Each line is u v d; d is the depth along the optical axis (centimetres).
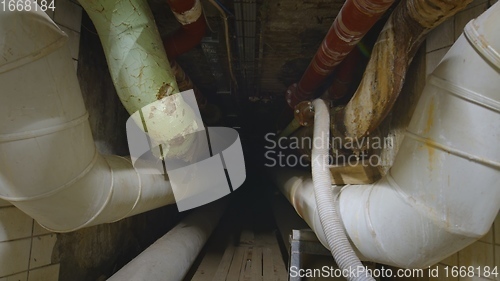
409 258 108
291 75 329
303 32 234
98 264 208
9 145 95
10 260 141
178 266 207
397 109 181
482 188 90
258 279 258
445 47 147
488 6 129
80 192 115
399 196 104
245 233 427
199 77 350
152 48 134
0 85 88
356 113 163
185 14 164
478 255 138
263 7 197
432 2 112
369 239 115
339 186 167
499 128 87
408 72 174
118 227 238
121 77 133
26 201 106
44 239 158
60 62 102
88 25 188
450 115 92
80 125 113
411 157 101
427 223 98
